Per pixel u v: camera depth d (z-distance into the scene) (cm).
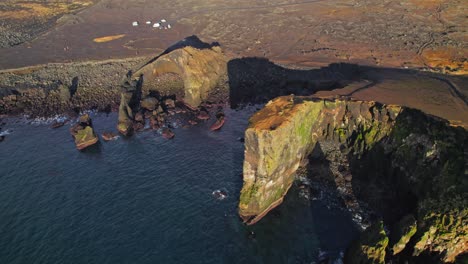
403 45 9988
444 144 5447
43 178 6588
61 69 10019
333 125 6800
